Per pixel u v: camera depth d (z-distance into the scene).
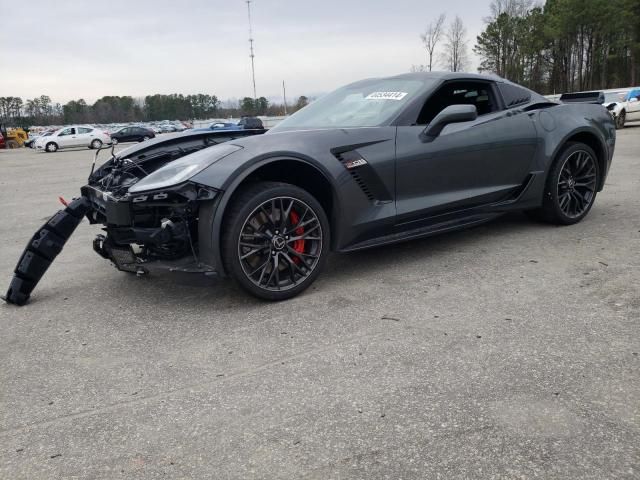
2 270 4.19
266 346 2.45
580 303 2.73
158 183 2.72
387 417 1.84
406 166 3.28
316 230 3.02
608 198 5.42
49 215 6.85
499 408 1.85
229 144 2.93
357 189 3.11
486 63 55.31
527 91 4.18
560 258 3.49
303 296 3.05
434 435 1.73
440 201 3.47
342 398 1.97
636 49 46.12
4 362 2.46
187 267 2.79
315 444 1.72
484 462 1.59
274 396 2.02
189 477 1.60
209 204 2.70
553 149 4.04
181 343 2.54
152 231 2.76
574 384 1.98
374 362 2.23
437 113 3.63
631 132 15.86
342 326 2.61
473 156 3.60
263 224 2.85
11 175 14.00
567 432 1.70
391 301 2.90
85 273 3.87
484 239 4.06
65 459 1.72
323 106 3.92
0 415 2.01
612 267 3.26
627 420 1.75
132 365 2.35
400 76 3.95
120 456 1.72
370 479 1.54
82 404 2.05
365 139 3.16
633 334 2.36
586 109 4.41
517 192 3.99
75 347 2.58
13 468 1.68
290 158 2.86
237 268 2.77
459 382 2.04
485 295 2.91
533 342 2.33
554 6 49.84
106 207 2.95
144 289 3.39
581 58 50.72
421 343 2.38
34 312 3.11
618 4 45.44
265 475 1.59
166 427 1.86
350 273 3.43
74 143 30.62
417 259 3.64
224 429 1.83
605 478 1.50
